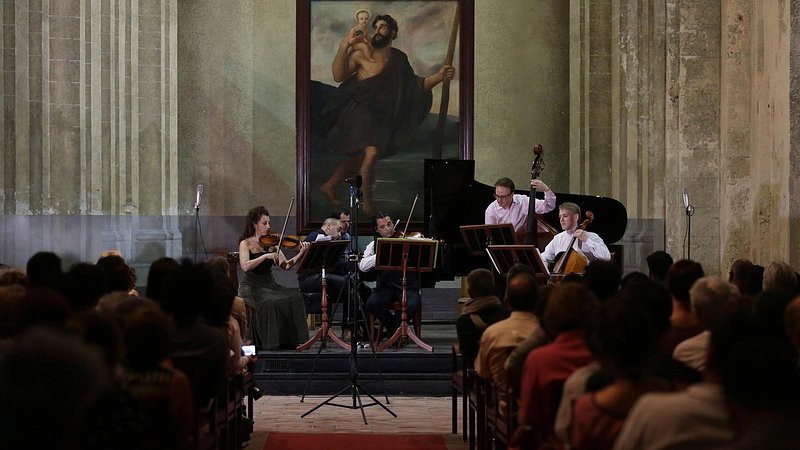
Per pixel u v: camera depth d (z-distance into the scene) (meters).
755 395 2.73
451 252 11.99
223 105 17.91
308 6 17.70
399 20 17.80
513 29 18.03
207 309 5.83
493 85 18.05
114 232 14.85
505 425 5.87
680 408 3.12
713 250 13.45
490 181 18.02
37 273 5.91
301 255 11.28
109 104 14.75
